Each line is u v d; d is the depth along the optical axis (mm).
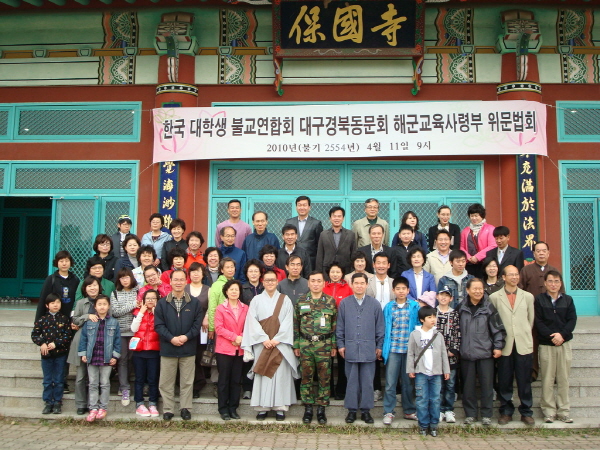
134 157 8086
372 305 5535
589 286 7844
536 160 7672
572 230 7895
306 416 5461
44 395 5621
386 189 8008
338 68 8023
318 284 5496
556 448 4934
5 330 6852
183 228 6605
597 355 6375
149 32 8156
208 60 8102
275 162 8031
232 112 7820
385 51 7742
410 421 5500
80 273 7992
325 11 7598
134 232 7980
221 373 5520
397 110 7742
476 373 5594
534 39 7793
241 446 4922
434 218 7953
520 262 6270
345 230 6445
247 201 8023
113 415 5613
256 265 5859
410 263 6148
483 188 7887
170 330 5469
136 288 5934
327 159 7977
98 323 5562
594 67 8031
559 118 7977
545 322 5527
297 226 6793
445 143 7676
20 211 11484
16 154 8203
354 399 5383
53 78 8234
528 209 7590
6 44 8297
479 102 7680
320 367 5430
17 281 11375
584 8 7848
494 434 5309
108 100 8172
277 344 5473
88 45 8227
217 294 5762
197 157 7797
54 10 7969
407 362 5332
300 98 8047
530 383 5473
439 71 8008
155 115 7859
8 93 8297
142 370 5645
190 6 7855
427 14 7918
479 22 7973
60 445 4906
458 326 5512
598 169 7957
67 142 8164
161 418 5527
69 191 8117
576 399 5848
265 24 8078
